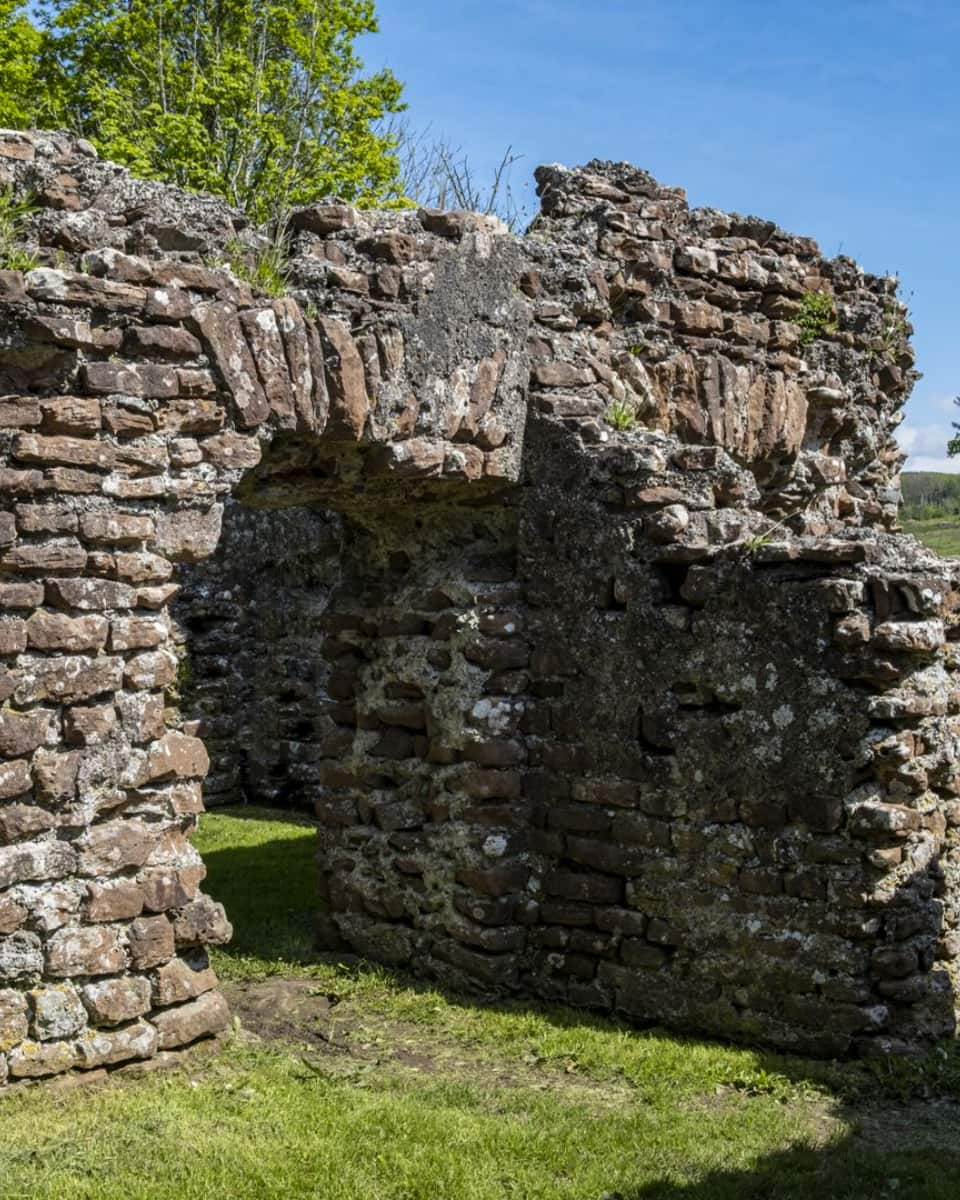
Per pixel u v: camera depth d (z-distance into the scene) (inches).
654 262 364.2
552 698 315.0
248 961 329.7
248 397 264.1
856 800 266.8
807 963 270.4
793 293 405.4
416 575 341.4
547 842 313.6
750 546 282.4
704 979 284.8
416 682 331.6
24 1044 231.0
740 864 281.4
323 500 320.8
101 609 243.4
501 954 311.6
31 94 810.8
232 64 808.3
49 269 238.8
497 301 313.0
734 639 284.0
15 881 232.1
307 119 851.4
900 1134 233.6
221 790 587.5
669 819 292.7
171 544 255.0
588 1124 233.6
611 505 307.1
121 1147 210.2
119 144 759.1
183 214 268.8
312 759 572.7
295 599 582.6
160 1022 247.1
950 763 279.0
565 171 363.6
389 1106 234.8
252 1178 203.8
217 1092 236.1
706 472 310.3
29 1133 214.1
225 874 433.4
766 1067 261.7
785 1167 218.2
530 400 320.8
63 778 237.3
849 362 424.8
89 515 242.1
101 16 816.3
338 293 287.6
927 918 269.6
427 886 324.5
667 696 294.7
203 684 585.9
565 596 313.4
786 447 392.8
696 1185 211.0
